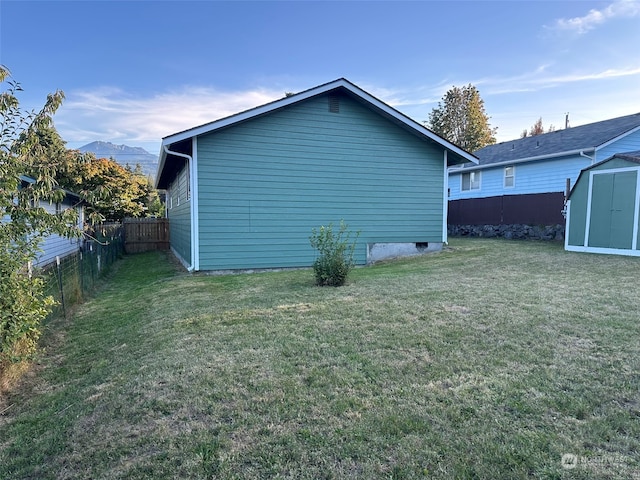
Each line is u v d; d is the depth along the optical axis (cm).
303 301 528
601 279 605
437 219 1053
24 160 334
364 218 979
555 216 1251
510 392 261
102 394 296
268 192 890
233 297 577
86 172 1744
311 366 314
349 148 952
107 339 449
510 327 387
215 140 845
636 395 254
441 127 3697
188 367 321
